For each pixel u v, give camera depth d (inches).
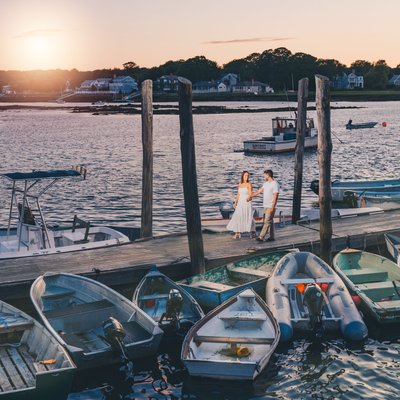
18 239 671.8
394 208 855.1
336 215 807.1
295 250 615.8
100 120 4394.7
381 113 4466.0
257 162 1775.3
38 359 415.2
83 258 609.9
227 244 657.6
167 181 1439.5
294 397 401.1
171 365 455.5
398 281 567.2
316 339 490.9
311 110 4365.2
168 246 657.6
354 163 1718.8
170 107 5969.5
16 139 2721.5
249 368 405.1
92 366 427.8
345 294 519.2
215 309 473.4
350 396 401.1
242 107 5556.1
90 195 1267.2
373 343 484.7
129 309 481.1
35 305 482.3
